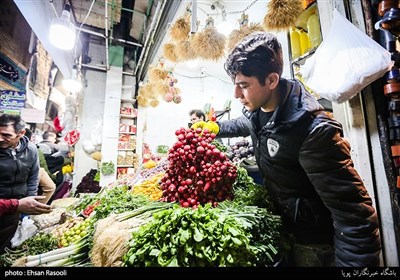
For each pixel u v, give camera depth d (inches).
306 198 39.2
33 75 140.6
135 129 202.7
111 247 32.8
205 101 223.8
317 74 44.0
